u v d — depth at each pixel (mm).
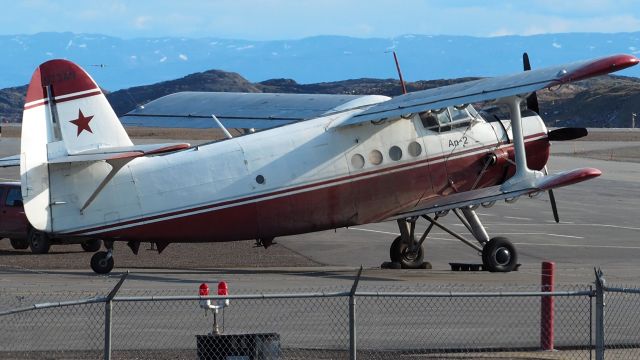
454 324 45656
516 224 102875
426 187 69062
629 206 122625
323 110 77125
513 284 59906
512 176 71438
